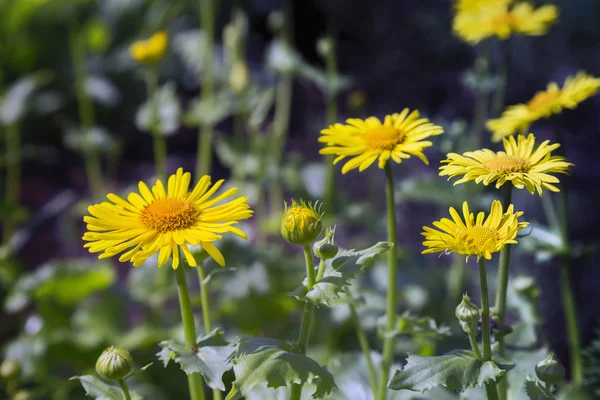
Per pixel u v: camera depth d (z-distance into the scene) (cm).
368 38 252
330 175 125
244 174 142
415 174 173
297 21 261
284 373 73
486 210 105
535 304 87
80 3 229
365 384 86
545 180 74
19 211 132
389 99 235
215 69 155
